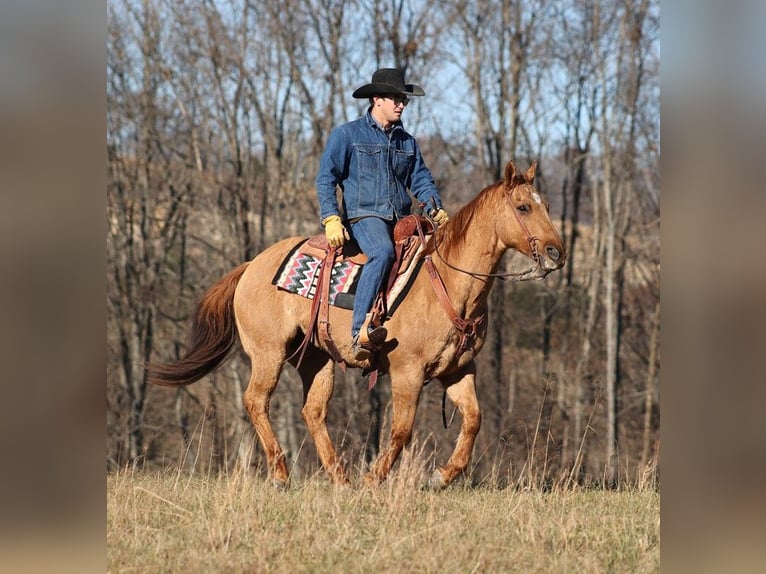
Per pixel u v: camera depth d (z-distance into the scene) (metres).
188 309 36.22
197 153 35.72
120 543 7.31
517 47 35.09
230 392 33.69
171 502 8.71
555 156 37.38
